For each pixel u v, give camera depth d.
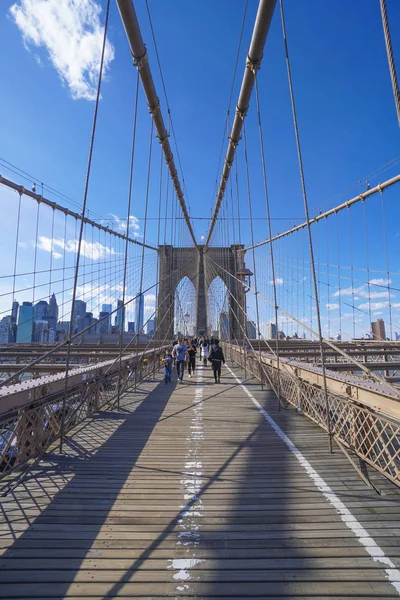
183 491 2.87
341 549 2.06
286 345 15.98
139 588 1.76
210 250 30.44
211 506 2.60
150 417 5.50
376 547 2.08
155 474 3.22
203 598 1.69
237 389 8.37
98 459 3.61
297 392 5.95
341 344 14.49
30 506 2.60
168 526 2.33
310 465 3.43
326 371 4.66
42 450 3.68
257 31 5.70
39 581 1.80
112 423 5.11
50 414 3.97
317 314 4.08
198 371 12.74
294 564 1.93
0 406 2.86
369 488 2.90
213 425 5.00
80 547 2.09
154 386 8.94
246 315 10.47
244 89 7.48
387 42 2.32
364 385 3.36
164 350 14.80
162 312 19.06
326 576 1.84
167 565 1.93
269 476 3.17
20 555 2.01
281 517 2.44
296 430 4.72
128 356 8.40
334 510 2.53
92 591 1.74
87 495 2.79
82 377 4.97
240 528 2.30
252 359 10.63
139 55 6.38
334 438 4.16
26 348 12.74
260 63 6.20
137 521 2.39
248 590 1.74
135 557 2.00
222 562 1.95
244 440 4.28
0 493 2.81
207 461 3.56
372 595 1.71
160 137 10.72
